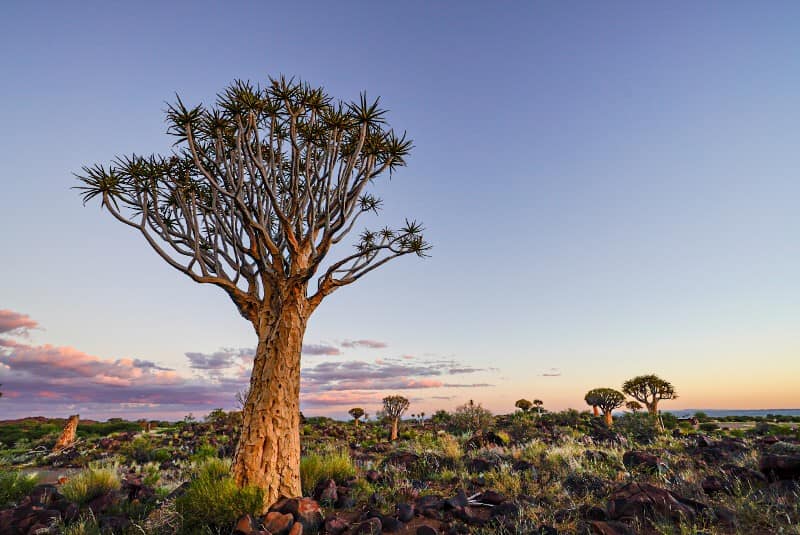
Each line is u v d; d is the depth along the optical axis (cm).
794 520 536
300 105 888
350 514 762
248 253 916
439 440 1691
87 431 3497
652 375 2672
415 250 1038
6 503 865
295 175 893
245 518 616
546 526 607
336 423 3562
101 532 686
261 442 770
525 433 2175
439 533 653
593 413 3094
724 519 569
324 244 862
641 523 580
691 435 1892
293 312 867
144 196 912
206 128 895
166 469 1620
